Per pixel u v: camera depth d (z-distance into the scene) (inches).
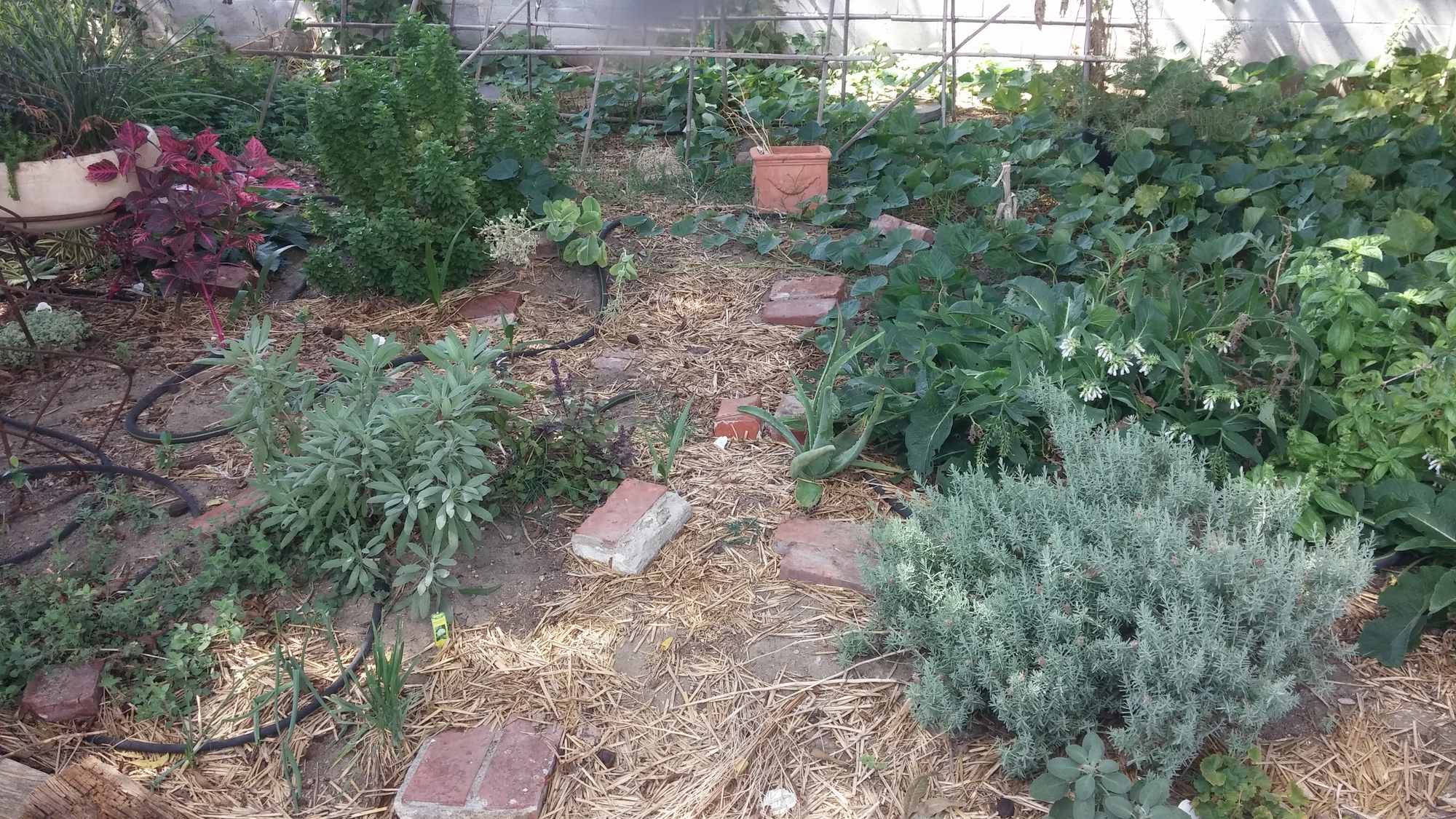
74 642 101.0
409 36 195.5
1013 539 100.2
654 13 246.7
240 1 320.2
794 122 257.6
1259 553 93.6
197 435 139.3
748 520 124.5
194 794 91.3
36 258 183.5
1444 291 124.3
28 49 157.9
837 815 88.6
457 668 103.9
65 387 152.6
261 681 102.0
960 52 322.3
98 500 127.1
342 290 177.2
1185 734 83.0
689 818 88.7
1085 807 80.4
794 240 198.5
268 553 114.5
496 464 130.5
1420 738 93.0
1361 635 100.4
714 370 158.4
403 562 116.3
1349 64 287.0
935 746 94.1
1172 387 130.2
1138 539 96.1
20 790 89.4
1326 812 86.7
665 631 108.5
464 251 177.8
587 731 97.1
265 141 247.4
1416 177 197.6
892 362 154.3
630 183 226.5
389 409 110.7
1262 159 221.8
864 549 115.8
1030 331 134.6
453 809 87.7
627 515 120.6
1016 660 90.5
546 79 296.7
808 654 105.0
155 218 152.9
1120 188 212.5
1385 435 119.2
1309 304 130.6
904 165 230.2
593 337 168.2
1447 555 110.9
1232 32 277.9
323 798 91.3
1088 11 260.4
